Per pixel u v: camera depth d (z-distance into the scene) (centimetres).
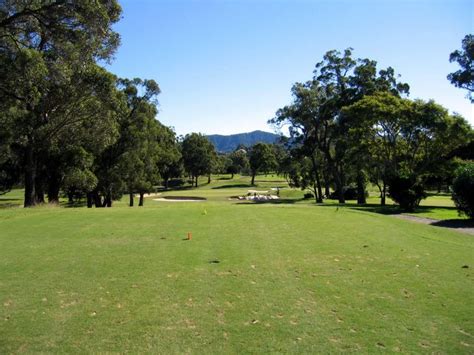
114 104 2545
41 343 459
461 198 1930
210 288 654
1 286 665
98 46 1897
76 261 827
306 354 434
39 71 1833
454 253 946
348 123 3825
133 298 606
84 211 1747
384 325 513
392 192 2506
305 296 620
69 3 1659
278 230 1227
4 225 1314
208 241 1040
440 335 486
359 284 684
